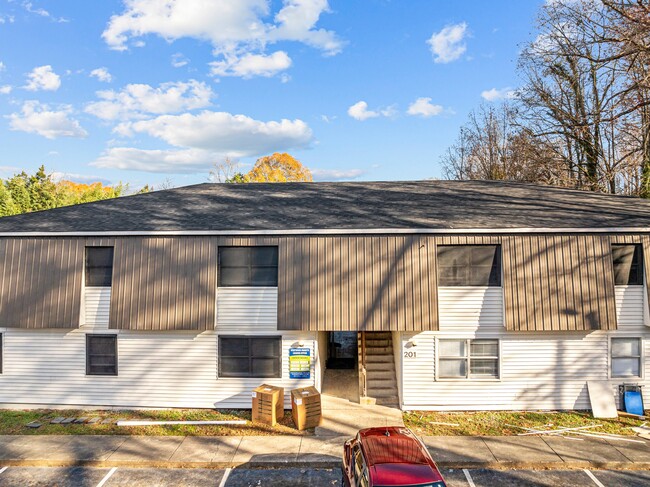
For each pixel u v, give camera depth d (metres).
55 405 15.61
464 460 11.67
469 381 14.98
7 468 11.77
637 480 10.94
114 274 15.17
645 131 28.48
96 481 11.12
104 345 15.60
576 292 14.43
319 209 17.92
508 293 14.54
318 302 14.72
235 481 11.11
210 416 14.80
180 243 15.21
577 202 18.39
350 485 9.89
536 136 35.84
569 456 11.84
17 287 15.36
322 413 14.73
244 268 15.34
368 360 17.52
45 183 60.12
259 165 72.38
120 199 20.77
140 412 15.20
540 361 14.92
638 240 14.56
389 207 18.00
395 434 10.71
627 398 14.56
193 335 15.36
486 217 16.05
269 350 15.31
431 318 14.46
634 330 14.73
